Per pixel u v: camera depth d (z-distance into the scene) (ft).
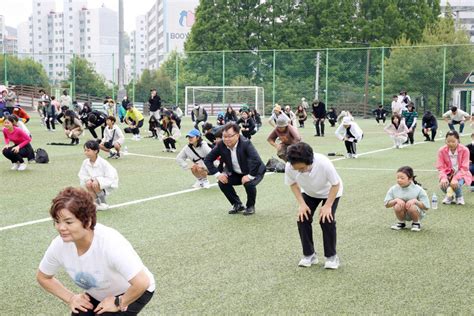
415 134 77.00
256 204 28.22
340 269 17.93
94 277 10.19
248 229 23.09
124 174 38.06
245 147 25.29
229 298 15.38
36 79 135.64
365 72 126.21
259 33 154.92
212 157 25.81
